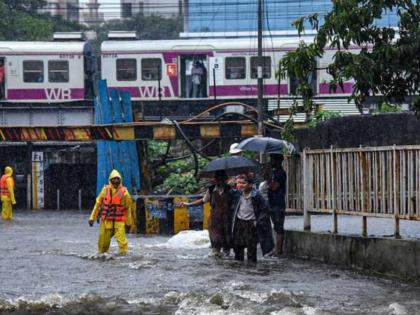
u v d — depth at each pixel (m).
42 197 59.19
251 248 23.72
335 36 19.08
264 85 62.44
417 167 19.59
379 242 21.14
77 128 42.12
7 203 49.12
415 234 23.19
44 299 17.64
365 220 22.06
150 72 63.78
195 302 16.97
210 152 48.06
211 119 53.44
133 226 38.88
